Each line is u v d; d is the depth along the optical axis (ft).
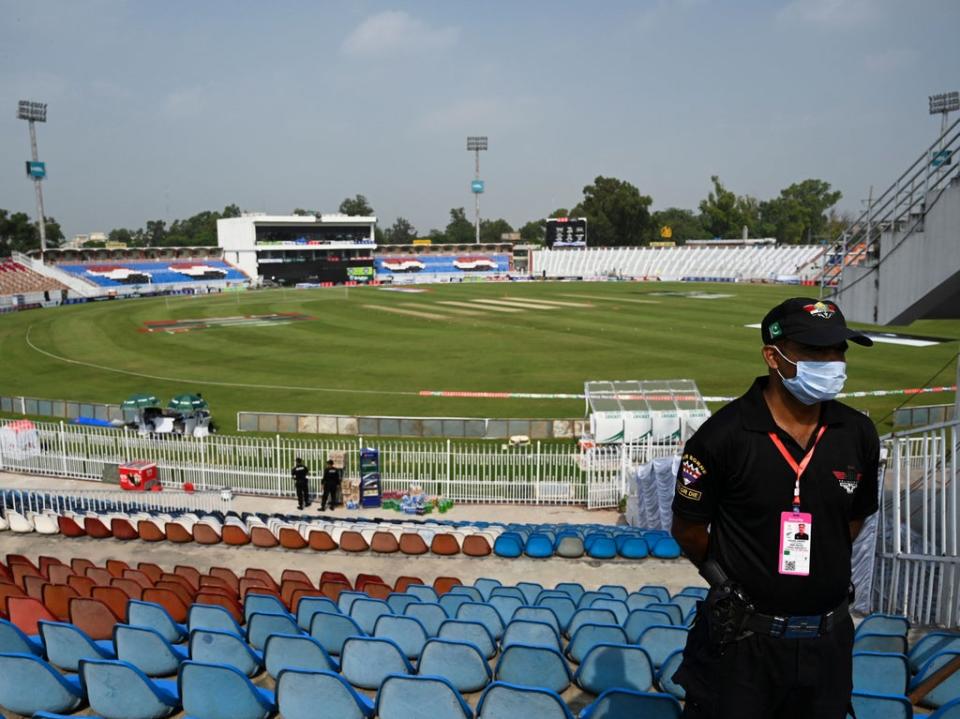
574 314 220.43
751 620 9.88
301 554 47.39
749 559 9.87
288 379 129.49
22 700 20.89
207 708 20.20
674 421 82.69
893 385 115.24
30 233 452.35
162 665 23.88
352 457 84.12
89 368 141.59
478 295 295.07
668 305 244.83
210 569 38.86
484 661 22.13
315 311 237.86
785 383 9.67
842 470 9.66
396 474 78.64
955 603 30.09
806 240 588.50
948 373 122.62
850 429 9.88
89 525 49.73
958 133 38.06
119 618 30.14
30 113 318.04
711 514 10.28
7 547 48.19
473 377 129.29
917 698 18.34
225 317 221.46
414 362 143.95
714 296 278.87
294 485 75.20
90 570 35.58
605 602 30.17
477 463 75.92
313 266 371.56
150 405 97.66
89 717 20.62
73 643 23.91
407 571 44.45
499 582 37.52
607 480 74.69
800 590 9.66
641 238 542.16
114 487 75.36
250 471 76.54
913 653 23.53
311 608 29.43
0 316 231.71
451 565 45.39
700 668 10.53
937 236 39.29
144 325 202.59
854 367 129.39
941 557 30.27
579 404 109.50
